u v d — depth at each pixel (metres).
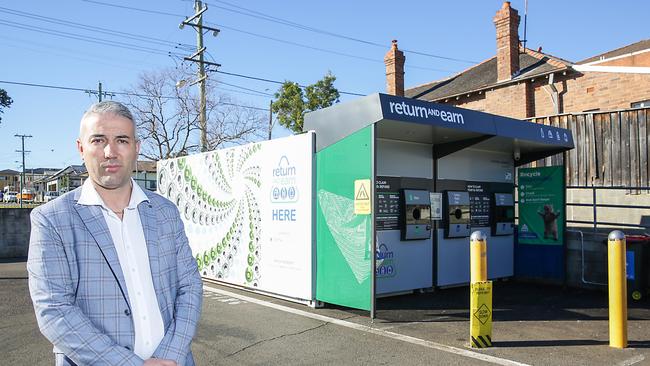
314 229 7.39
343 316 6.84
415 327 6.27
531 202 9.58
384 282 7.91
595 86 15.09
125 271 2.23
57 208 2.17
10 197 66.19
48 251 2.07
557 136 8.73
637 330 6.09
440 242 8.72
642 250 7.63
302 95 28.91
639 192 11.77
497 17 17.80
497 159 9.72
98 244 2.18
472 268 5.48
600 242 8.55
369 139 6.55
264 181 8.30
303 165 7.52
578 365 4.82
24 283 10.05
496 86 17.50
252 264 8.53
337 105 7.05
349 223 6.88
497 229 9.45
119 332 2.15
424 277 8.46
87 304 2.14
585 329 6.16
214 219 9.66
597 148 12.66
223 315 6.93
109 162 2.24
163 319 2.32
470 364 4.88
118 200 2.35
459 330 6.12
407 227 8.05
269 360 5.06
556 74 16.02
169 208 2.54
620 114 12.34
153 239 2.37
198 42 22.25
